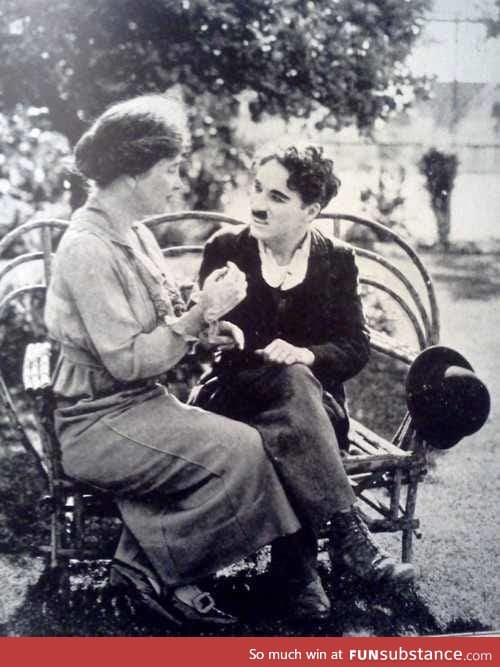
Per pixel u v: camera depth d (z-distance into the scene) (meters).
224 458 2.01
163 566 2.05
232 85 3.09
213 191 3.32
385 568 2.21
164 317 2.05
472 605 2.25
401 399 3.43
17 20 2.92
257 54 3.04
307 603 2.11
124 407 2.05
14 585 2.28
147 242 2.18
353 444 2.39
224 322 2.07
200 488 2.04
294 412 2.04
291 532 2.03
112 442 2.04
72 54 2.97
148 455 2.03
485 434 3.23
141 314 2.03
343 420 2.22
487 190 3.29
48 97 3.04
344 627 2.15
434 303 2.50
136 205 2.07
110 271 1.99
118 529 2.56
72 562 2.41
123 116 1.98
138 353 1.96
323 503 2.04
